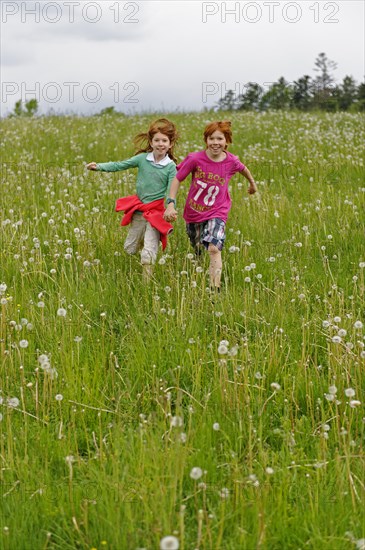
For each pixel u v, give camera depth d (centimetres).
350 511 366
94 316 603
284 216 888
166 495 362
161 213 692
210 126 673
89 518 361
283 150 1451
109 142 1535
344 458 413
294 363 522
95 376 492
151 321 576
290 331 565
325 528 352
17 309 582
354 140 1609
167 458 391
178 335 543
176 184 679
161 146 691
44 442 426
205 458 409
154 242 688
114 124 1875
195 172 686
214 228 673
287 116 2039
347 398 474
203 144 1533
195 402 471
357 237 796
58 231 816
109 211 925
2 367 500
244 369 489
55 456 418
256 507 357
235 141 1587
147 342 541
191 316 565
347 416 461
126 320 588
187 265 694
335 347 514
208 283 665
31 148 1462
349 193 1027
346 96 3391
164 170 694
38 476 393
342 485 381
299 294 639
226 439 433
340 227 834
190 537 354
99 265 706
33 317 571
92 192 1037
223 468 408
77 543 353
